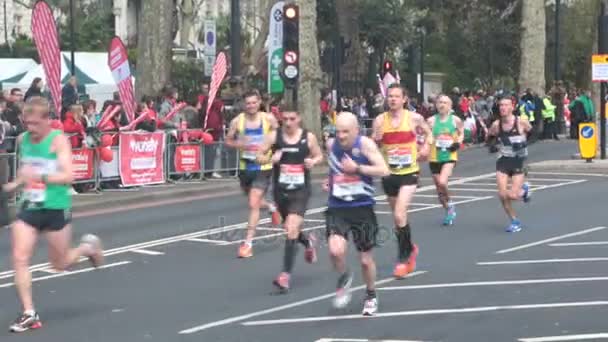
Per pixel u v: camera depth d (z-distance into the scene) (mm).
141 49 44406
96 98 50812
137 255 18609
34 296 14969
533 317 12844
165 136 30625
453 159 21438
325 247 19062
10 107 27469
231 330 12547
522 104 50469
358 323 12727
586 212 23719
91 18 86250
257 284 15578
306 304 14008
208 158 32156
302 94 42438
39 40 27281
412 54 56500
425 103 52312
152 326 12867
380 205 25688
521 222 22141
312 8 42344
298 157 15367
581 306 13445
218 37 75438
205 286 15500
